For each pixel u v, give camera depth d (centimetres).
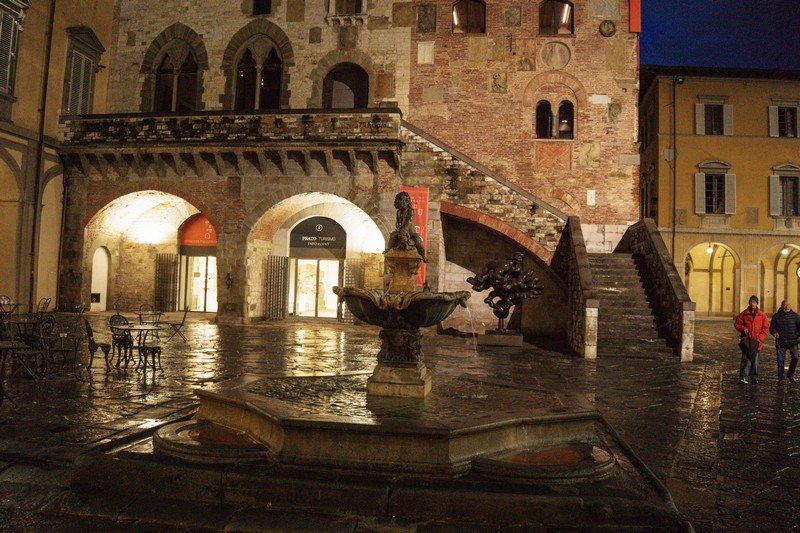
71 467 578
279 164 2103
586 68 2241
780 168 3152
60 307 2248
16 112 2033
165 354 1342
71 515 505
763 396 1080
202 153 2120
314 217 2475
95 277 2419
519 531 478
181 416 755
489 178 1991
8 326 1121
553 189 2231
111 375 1052
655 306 1748
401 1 2314
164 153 2138
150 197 2342
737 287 3162
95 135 2203
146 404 830
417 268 825
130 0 2489
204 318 2367
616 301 1769
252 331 1934
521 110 2255
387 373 754
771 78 3156
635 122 2222
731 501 548
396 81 2302
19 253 2052
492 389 830
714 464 659
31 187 2103
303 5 2364
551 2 2281
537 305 2156
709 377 1288
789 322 1222
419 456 551
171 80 2466
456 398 751
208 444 594
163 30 2455
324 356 1403
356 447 556
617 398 1027
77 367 1122
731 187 3161
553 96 2252
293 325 2192
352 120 2023
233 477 523
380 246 2422
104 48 2452
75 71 2289
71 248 2258
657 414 908
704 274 3750
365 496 503
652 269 1819
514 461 577
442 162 2006
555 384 1142
